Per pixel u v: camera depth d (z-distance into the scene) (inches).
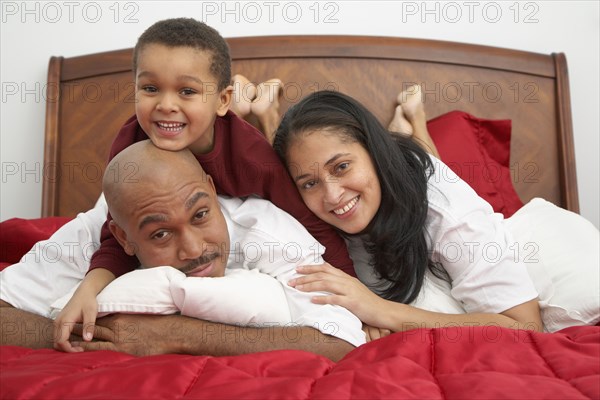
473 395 31.1
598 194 93.4
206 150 50.8
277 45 86.5
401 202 51.7
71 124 88.0
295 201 51.0
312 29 91.0
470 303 52.0
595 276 53.3
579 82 92.7
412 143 55.8
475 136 81.8
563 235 58.7
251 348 42.2
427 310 51.1
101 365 37.2
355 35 87.9
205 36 47.5
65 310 43.4
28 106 92.2
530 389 31.4
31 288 49.1
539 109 88.4
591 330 41.2
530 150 87.9
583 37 92.4
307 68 86.4
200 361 36.3
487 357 36.9
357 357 38.1
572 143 87.7
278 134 52.9
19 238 64.6
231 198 52.7
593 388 31.5
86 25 91.8
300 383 32.7
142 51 46.3
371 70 86.4
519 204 78.5
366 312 47.2
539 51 92.4
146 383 33.2
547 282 54.4
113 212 44.3
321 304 46.0
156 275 43.4
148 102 45.9
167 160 43.9
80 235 52.1
